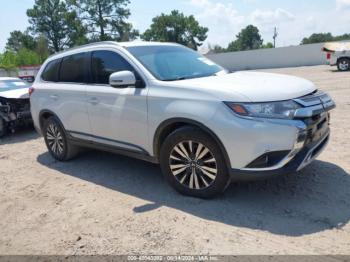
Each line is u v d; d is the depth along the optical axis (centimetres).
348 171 468
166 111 416
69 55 573
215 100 382
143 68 455
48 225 396
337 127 682
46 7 6719
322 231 339
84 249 342
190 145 410
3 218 425
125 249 336
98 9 6525
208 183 409
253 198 415
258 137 360
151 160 460
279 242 327
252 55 3825
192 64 504
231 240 336
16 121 881
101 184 504
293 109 363
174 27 6988
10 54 5506
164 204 420
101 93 494
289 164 369
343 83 1389
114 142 498
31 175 571
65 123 575
